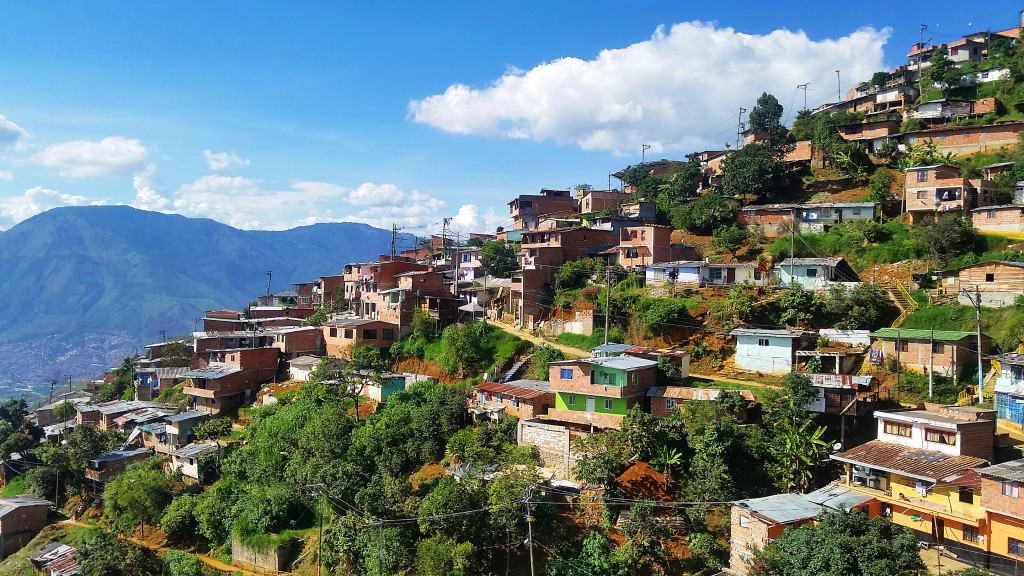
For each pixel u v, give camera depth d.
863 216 79.75
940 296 61.62
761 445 44.81
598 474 44.69
